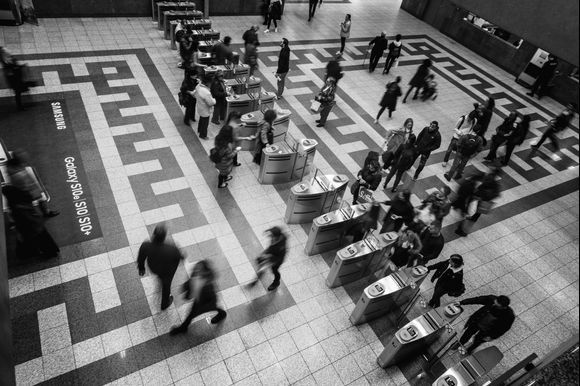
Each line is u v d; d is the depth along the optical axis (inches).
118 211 309.4
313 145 365.7
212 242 300.5
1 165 259.0
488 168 450.6
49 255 266.8
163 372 224.2
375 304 249.9
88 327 237.5
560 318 302.7
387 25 770.2
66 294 251.4
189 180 349.1
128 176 340.5
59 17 549.6
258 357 239.1
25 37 496.4
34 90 416.2
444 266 268.4
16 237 265.1
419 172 386.3
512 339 281.9
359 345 255.1
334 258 294.8
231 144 321.1
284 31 658.8
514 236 368.8
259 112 404.2
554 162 486.0
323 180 325.7
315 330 258.5
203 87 366.6
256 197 346.0
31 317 237.5
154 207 318.3
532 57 641.0
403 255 274.8
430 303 281.6
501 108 578.2
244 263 289.7
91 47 504.1
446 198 305.6
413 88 558.6
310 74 547.8
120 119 400.8
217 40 533.0
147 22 590.9
